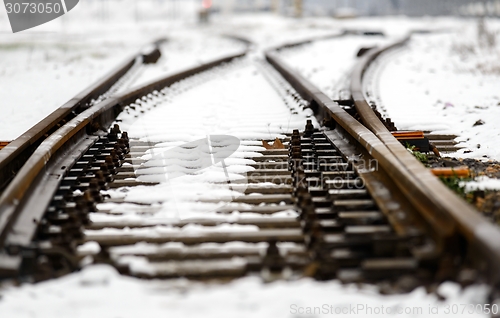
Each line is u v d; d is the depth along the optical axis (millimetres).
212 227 5984
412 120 11953
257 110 12625
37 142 9258
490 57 25297
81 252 5328
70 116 11289
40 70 22766
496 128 11000
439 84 17438
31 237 5590
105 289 4633
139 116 12234
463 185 7180
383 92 16000
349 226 5812
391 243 5074
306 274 4879
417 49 31625
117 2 95188
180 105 13820
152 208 6637
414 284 4598
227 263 4988
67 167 7816
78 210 6309
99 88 15367
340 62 24891
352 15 76938
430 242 5039
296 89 14695
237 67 23875
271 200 6879
